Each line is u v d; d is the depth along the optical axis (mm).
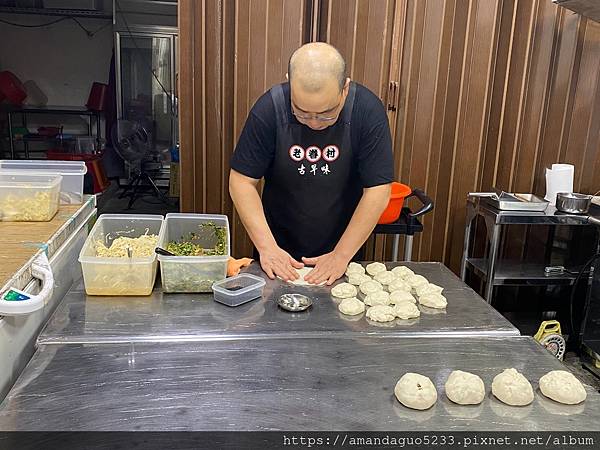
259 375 1104
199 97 2672
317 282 1602
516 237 3092
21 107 5594
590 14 2602
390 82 2754
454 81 2797
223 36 2623
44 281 1281
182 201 2785
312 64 1371
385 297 1480
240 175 1794
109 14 5633
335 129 1754
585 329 2787
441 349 1247
